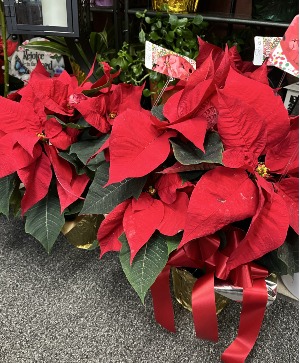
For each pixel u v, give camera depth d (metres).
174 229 0.47
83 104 0.56
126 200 0.51
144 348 0.53
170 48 0.75
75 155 0.59
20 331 0.56
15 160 0.55
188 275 0.54
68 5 0.68
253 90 0.45
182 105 0.47
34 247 0.71
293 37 0.46
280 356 0.52
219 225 0.43
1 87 0.84
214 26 0.89
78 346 0.54
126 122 0.46
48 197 0.62
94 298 0.61
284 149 0.47
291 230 0.48
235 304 0.60
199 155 0.46
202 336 0.51
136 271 0.48
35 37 0.87
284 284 0.60
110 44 0.88
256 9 0.72
